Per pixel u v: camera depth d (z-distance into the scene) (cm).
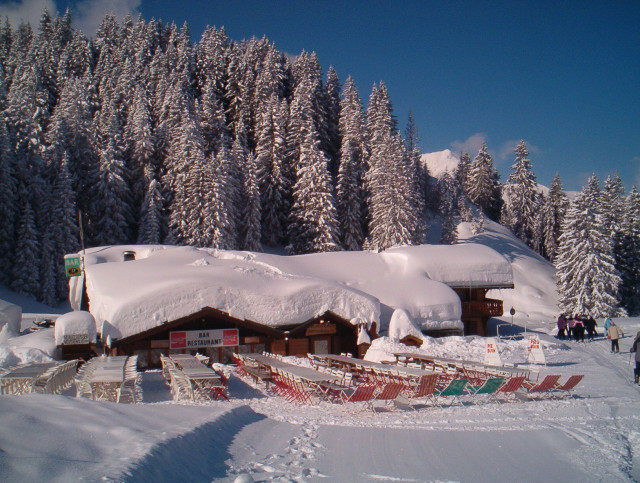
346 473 631
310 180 5478
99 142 5631
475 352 2309
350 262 3516
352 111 7306
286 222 6244
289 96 8744
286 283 2758
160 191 5622
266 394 1496
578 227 4703
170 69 8200
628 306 5478
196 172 4981
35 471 460
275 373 1587
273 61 8475
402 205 5512
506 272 3653
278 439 815
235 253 3303
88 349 2206
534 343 1905
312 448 758
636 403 1188
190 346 2366
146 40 9300
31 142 4906
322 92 8181
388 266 3525
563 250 4866
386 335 2809
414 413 1126
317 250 5344
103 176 5191
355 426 952
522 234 8769
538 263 7125
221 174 5038
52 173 5075
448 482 607
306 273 3167
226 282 2523
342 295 2712
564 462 714
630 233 5550
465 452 755
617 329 2322
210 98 6744
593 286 4488
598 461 718
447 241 6962
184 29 9506
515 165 9075
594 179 4681
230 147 6681
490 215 9444
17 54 8106
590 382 1534
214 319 2436
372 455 724
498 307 3600
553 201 8325
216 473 608
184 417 852
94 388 1248
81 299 3048
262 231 6075
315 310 2638
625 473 661
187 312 2359
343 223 6003
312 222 5484
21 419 623
